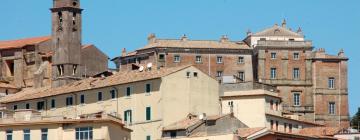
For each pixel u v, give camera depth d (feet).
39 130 604.08
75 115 653.30
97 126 600.80
